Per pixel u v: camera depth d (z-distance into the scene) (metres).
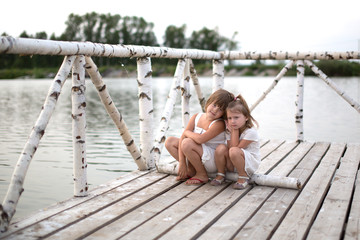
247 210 2.27
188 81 3.98
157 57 3.28
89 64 2.50
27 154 2.04
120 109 11.26
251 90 19.45
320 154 3.82
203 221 2.10
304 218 2.12
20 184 2.01
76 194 2.51
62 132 6.88
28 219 2.12
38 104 13.02
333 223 2.05
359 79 28.23
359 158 3.61
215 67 4.51
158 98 15.72
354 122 8.22
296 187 2.63
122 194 2.57
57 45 2.13
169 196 2.55
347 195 2.52
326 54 4.31
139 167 3.20
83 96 2.46
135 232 1.96
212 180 2.82
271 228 2.00
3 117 9.17
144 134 3.24
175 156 3.04
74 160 2.49
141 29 70.44
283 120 8.59
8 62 55.25
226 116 2.87
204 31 69.44
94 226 2.04
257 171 3.19
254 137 2.78
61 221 2.09
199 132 2.88
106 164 4.58
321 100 13.30
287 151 3.98
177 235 1.92
